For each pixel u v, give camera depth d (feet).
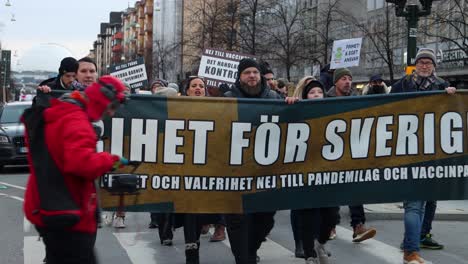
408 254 20.18
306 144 18.86
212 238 25.64
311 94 20.42
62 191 11.82
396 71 112.06
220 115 18.49
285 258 22.49
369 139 19.19
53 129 11.78
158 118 18.29
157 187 18.31
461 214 30.91
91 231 12.32
